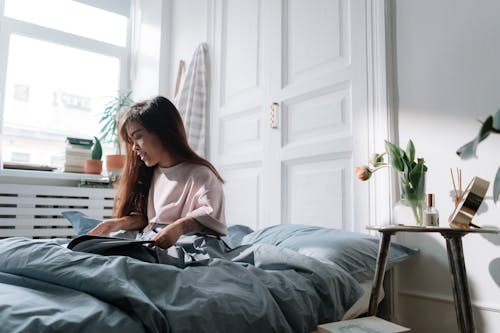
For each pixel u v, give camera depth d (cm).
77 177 307
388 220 169
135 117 142
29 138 311
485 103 147
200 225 127
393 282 165
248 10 263
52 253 84
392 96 175
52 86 324
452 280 126
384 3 179
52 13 329
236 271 98
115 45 357
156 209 149
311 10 219
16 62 310
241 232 196
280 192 224
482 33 149
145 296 76
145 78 346
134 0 370
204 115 285
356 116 189
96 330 65
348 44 197
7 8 308
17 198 263
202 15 303
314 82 211
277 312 90
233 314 82
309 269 112
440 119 159
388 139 172
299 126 219
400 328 101
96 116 343
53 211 273
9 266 84
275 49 237
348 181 191
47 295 74
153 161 146
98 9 352
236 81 268
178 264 105
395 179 171
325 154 201
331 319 107
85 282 75
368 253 145
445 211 154
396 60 176
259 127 247
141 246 102
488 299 140
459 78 154
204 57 292
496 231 120
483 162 145
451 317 149
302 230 169
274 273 105
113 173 310
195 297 81
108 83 354
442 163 157
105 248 96
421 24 168
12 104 305
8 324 60
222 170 273
